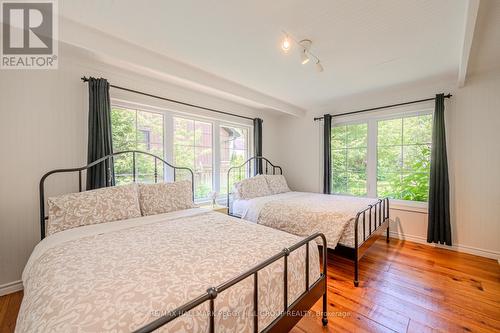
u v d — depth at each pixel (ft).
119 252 4.29
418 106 10.28
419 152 10.50
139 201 7.21
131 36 6.20
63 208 5.75
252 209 9.98
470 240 9.05
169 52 7.07
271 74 8.78
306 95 11.46
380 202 9.34
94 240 4.92
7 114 6.22
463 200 9.17
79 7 5.03
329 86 10.11
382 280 7.12
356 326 5.16
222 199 12.05
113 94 7.96
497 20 5.39
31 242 6.59
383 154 11.53
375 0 4.75
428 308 5.77
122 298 2.84
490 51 6.97
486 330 5.01
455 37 6.17
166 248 4.49
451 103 9.36
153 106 9.00
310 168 14.16
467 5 4.71
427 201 10.27
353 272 7.65
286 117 15.30
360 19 5.39
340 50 6.89
